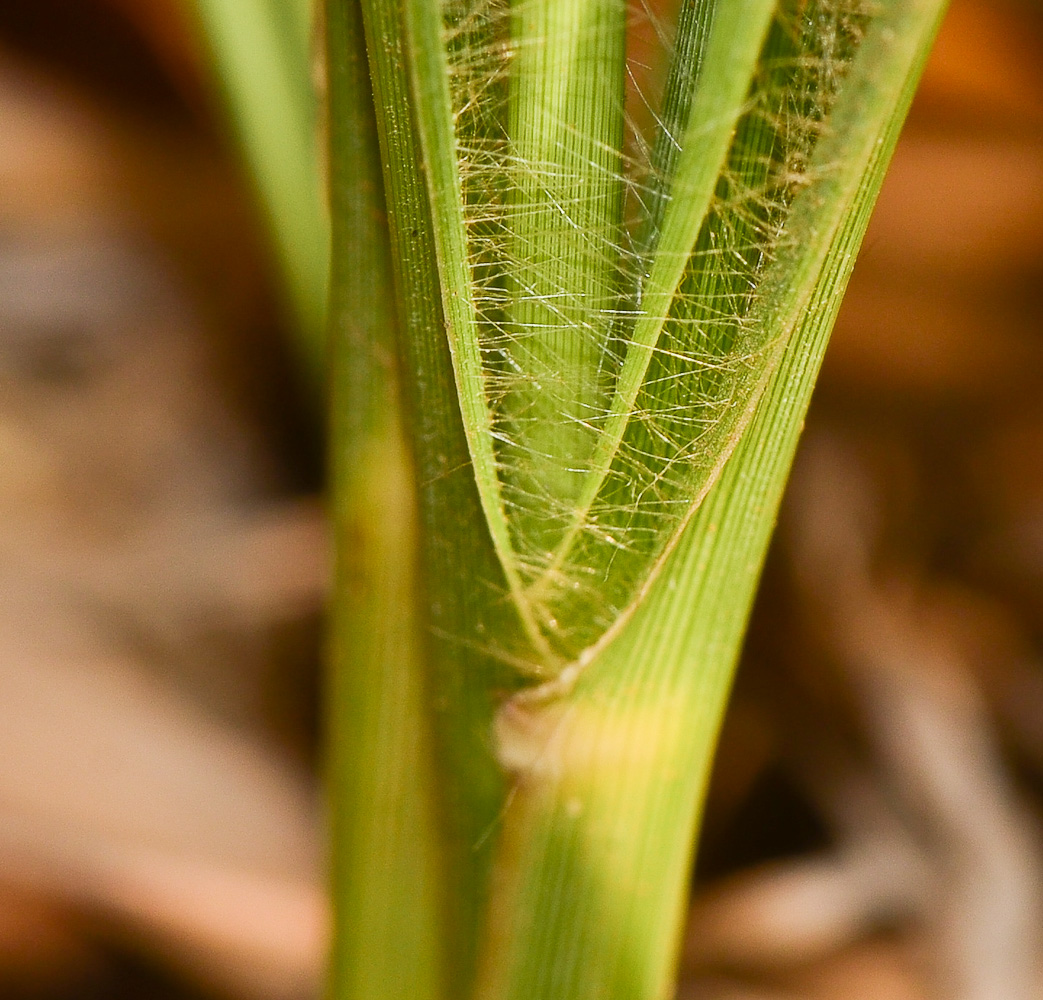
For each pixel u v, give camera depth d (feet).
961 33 0.56
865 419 0.66
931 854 0.51
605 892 0.36
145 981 0.48
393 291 0.35
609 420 0.34
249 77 0.40
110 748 0.49
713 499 0.34
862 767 0.54
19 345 0.66
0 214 0.68
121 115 0.68
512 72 0.34
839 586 0.60
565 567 0.35
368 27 0.33
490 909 0.36
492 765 0.36
